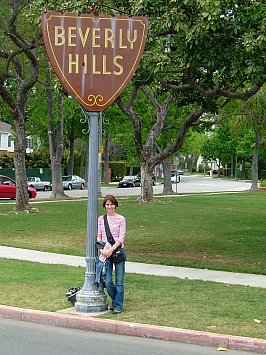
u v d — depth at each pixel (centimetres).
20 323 950
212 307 996
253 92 1560
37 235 2061
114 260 960
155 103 3297
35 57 2753
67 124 5184
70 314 948
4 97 2753
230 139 9325
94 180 979
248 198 4056
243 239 1936
